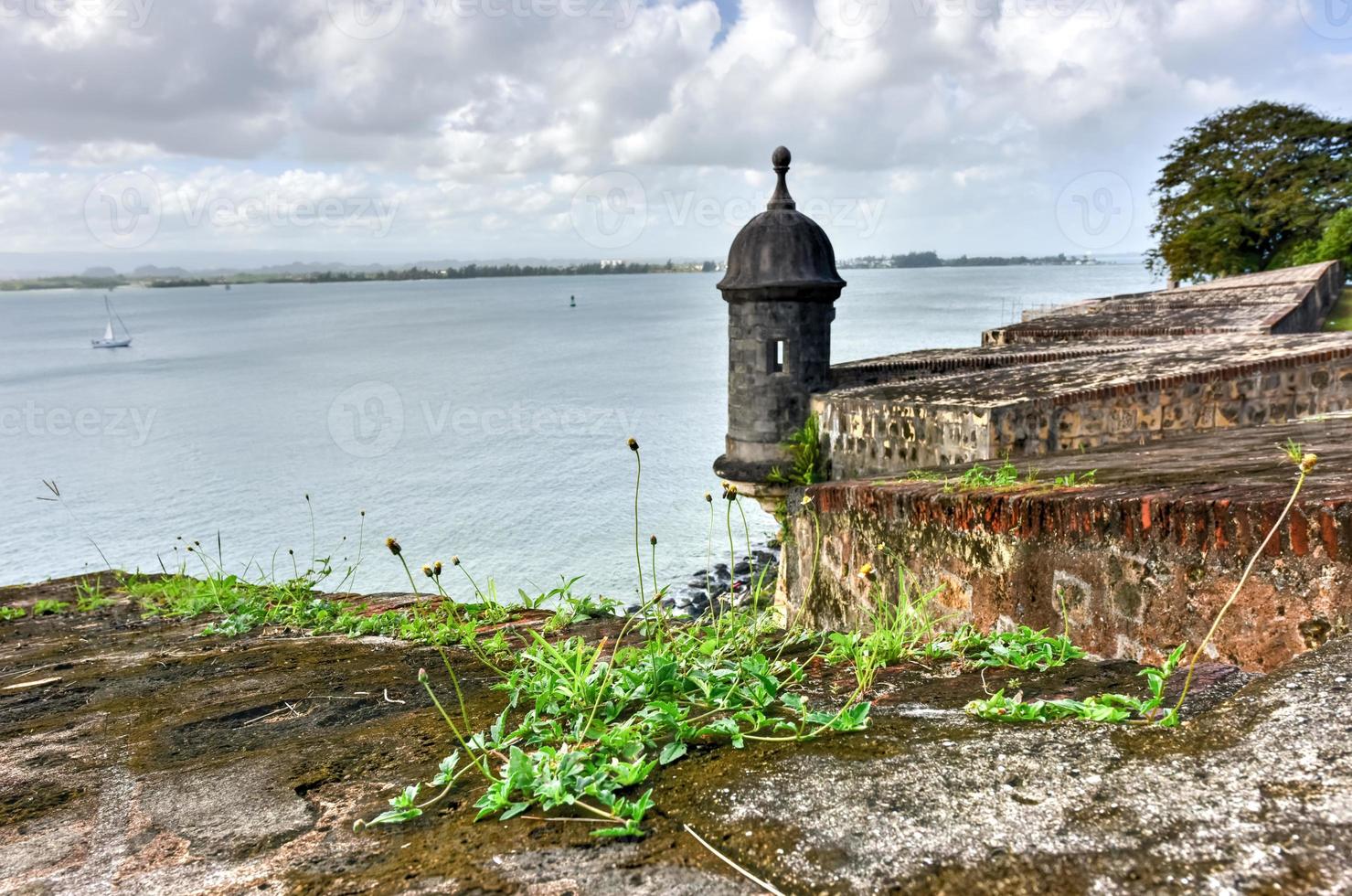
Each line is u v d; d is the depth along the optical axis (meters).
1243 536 3.30
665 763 2.19
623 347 101.06
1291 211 47.00
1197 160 51.56
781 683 2.94
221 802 2.29
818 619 7.30
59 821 2.28
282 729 3.02
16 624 6.33
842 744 2.19
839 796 1.85
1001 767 1.91
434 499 33.69
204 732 3.03
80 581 8.15
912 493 5.55
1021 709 2.32
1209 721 2.03
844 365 15.39
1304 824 1.50
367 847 1.92
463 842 1.86
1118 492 4.12
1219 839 1.50
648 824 1.85
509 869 1.70
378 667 3.89
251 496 36.25
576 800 1.97
